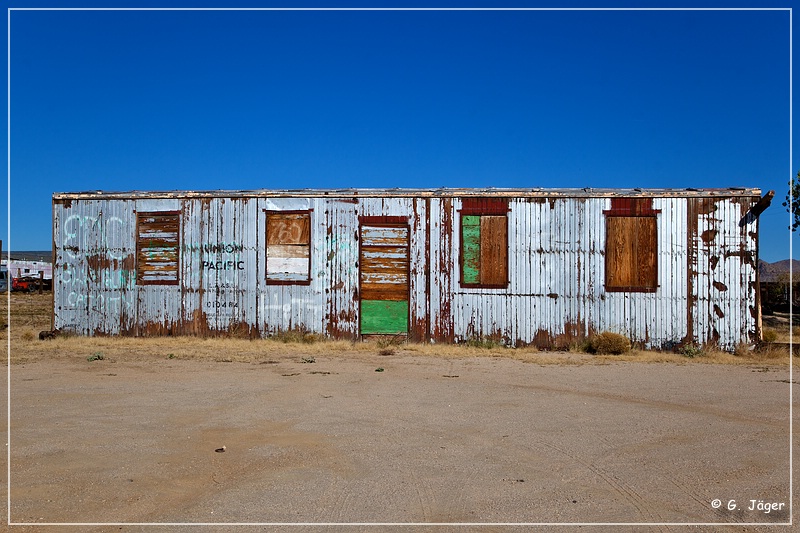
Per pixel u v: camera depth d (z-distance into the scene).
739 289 19.39
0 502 6.25
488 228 20.12
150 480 6.90
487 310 20.05
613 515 6.00
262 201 20.97
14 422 9.43
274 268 20.86
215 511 6.05
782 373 15.18
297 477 7.01
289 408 10.47
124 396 11.46
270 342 20.00
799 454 7.99
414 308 20.28
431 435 8.76
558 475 7.12
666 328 19.52
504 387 12.73
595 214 19.81
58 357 16.89
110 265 21.66
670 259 19.61
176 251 21.31
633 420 9.75
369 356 17.62
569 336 19.73
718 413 10.31
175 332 21.23
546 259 19.91
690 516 6.00
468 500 6.35
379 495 6.47
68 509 6.08
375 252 20.48
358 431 8.95
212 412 10.13
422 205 20.36
